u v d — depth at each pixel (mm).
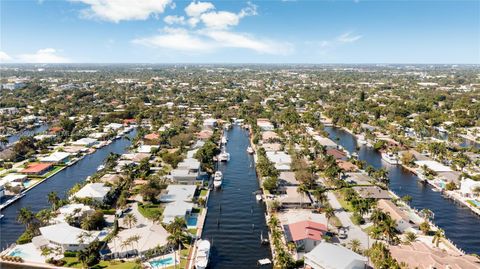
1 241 142000
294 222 145875
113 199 179500
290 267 121000
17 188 188375
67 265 123250
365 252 125688
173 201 173000
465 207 176375
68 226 140250
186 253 131625
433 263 114625
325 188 194750
